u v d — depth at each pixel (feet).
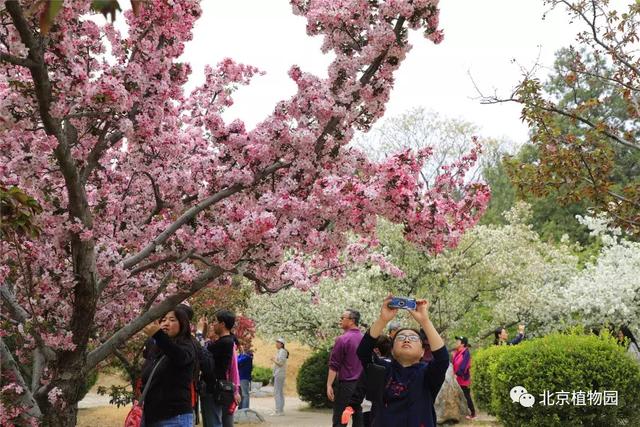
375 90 20.27
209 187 20.99
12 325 19.67
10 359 18.95
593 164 33.14
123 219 22.12
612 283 55.62
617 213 33.68
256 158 20.27
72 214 18.30
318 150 20.47
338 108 19.84
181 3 19.45
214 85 24.36
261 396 72.74
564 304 56.75
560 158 32.58
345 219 19.65
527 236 59.98
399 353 15.12
